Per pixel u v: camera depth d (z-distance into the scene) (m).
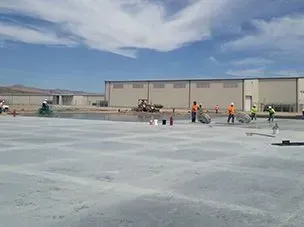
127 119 33.97
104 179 7.38
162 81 73.75
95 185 6.87
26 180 7.21
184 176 7.78
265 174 8.09
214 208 5.54
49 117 35.00
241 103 64.75
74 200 5.86
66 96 93.50
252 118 37.94
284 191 6.60
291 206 5.69
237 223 4.89
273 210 5.48
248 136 17.12
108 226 4.70
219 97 67.12
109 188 6.66
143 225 4.76
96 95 92.88
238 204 5.76
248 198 6.11
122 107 76.31
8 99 97.38
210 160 9.93
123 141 14.23
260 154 11.18
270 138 16.31
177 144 13.50
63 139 14.73
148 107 56.88
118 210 5.38
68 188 6.62
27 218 4.95
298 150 12.22
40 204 5.61
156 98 74.44
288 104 63.44
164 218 5.05
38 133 17.30
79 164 9.03
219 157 10.50
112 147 12.39
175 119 35.25
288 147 13.00
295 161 9.90
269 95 65.38
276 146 13.27
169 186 6.87
